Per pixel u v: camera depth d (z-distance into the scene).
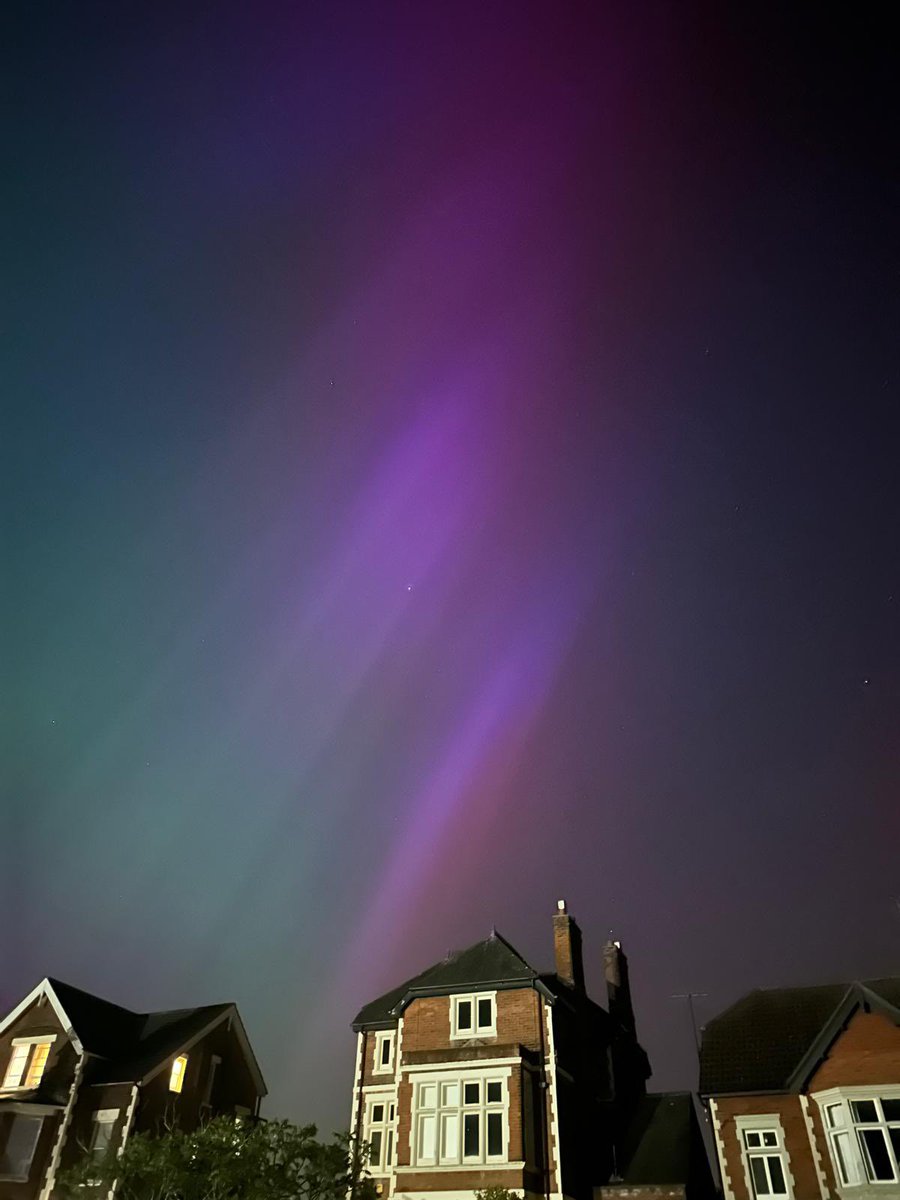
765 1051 32.69
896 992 32.75
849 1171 28.27
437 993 34.69
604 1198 32.09
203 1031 41.47
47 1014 40.22
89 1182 29.02
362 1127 37.06
